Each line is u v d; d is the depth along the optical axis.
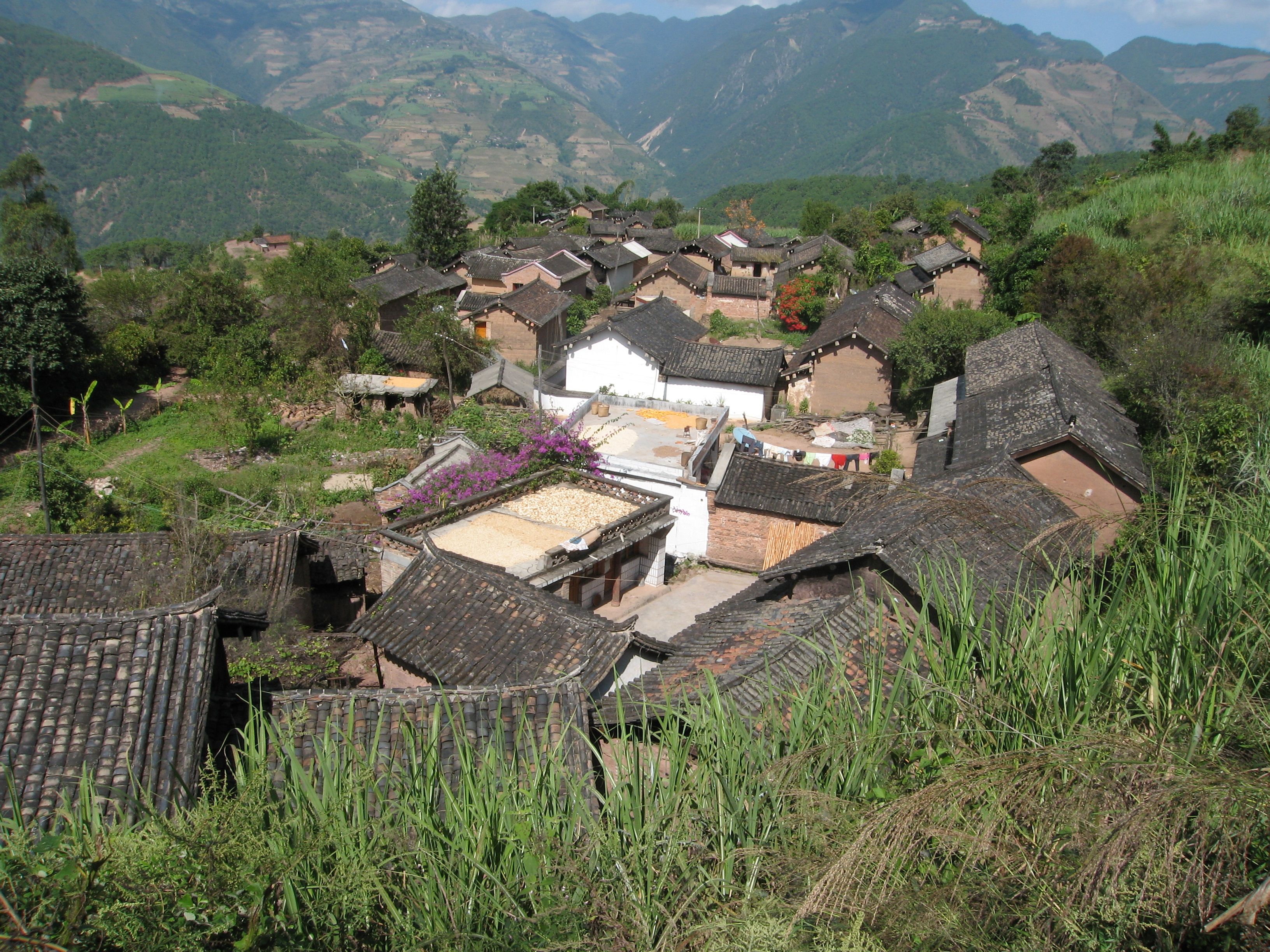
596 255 53.09
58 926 3.72
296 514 21.91
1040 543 4.46
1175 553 4.09
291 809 4.42
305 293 33.59
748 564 20.03
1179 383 15.86
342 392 31.33
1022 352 20.55
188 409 31.52
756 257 54.28
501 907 3.57
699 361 31.19
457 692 8.11
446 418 30.92
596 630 10.88
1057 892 2.73
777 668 8.46
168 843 4.07
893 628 6.12
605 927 3.35
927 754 3.59
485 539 15.87
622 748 4.25
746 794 3.70
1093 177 64.25
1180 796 2.53
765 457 23.22
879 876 2.82
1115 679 3.58
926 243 55.44
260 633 12.55
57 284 31.27
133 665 7.77
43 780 6.93
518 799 4.31
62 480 22.19
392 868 3.88
